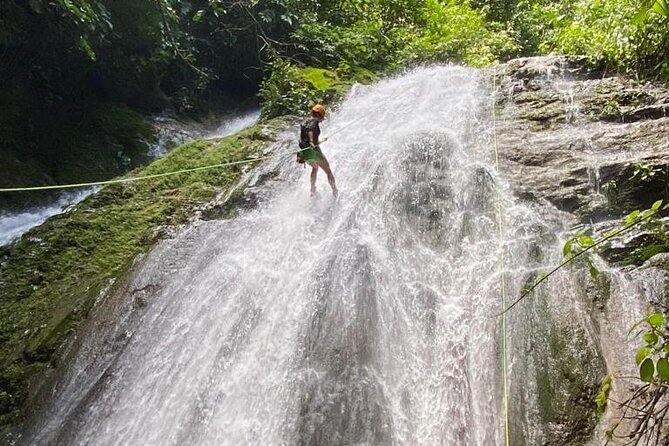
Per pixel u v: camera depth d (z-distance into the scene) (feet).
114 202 24.25
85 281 20.98
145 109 38.01
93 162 32.71
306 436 13.74
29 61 31.04
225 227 21.56
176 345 17.44
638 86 24.48
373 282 16.94
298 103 30.73
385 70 36.63
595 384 13.43
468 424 13.69
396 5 44.01
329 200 21.40
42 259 22.07
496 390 14.05
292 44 38.34
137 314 18.83
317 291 16.93
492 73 28.55
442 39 38.42
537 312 15.35
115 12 32.91
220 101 43.52
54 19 29.55
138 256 21.11
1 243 25.39
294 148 25.25
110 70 35.01
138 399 16.35
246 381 15.53
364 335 15.56
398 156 22.08
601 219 18.51
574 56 28.02
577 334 14.58
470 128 24.06
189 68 40.55
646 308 14.76
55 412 16.89
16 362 18.71
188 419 15.26
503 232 18.25
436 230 18.97
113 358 17.72
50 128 32.40
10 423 17.15
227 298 18.22
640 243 16.63
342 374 14.73
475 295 16.40
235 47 41.86
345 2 43.62
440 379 14.69
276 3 39.91
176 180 25.02
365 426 13.71
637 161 19.33
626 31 26.18
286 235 19.95
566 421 12.97
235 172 25.12
